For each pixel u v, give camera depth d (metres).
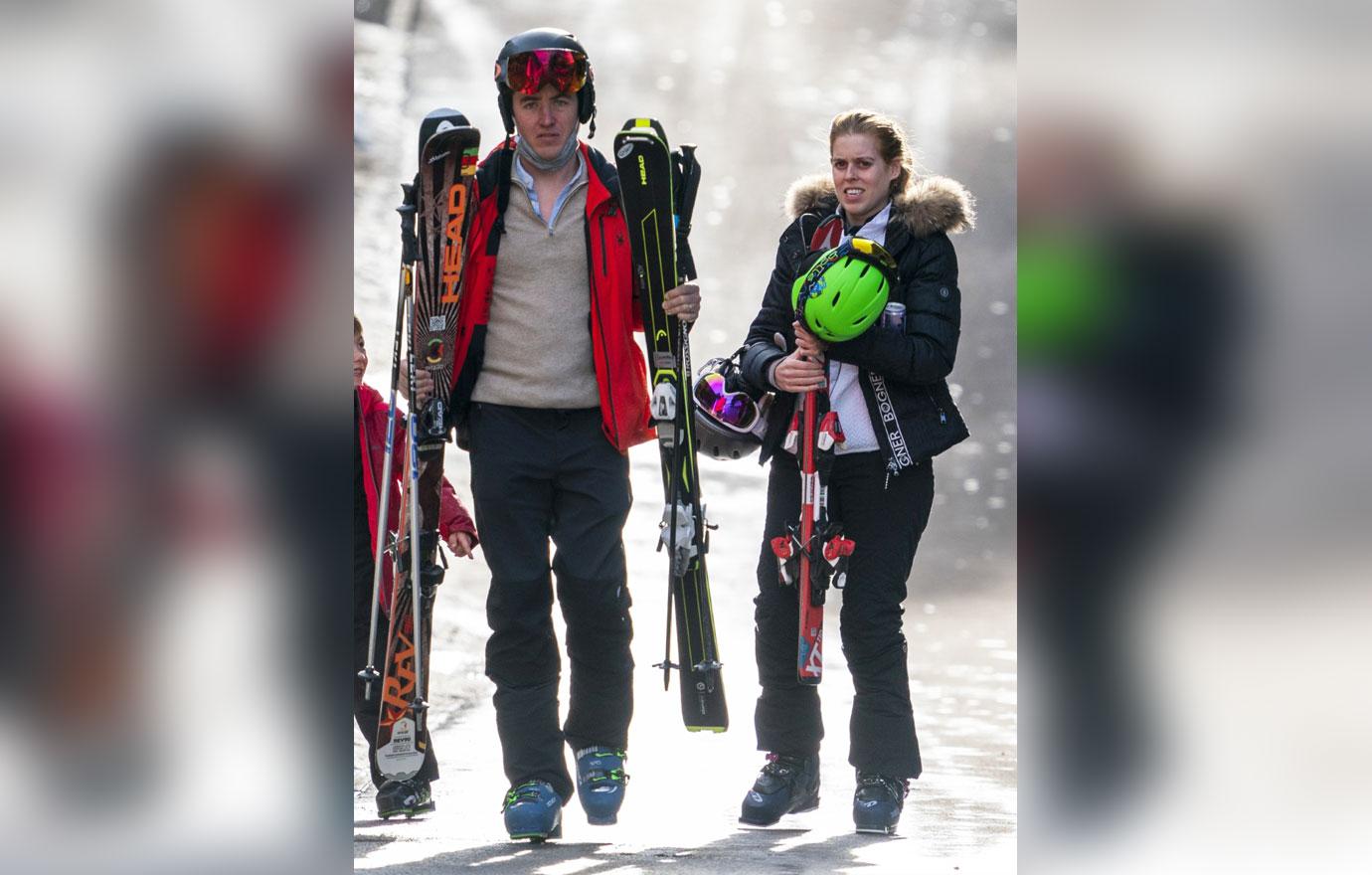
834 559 16.50
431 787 19.42
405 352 17.59
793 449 16.98
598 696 16.91
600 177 16.77
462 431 17.08
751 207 84.44
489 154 17.06
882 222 17.09
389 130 73.81
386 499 16.67
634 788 19.61
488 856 15.29
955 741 24.12
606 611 16.72
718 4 113.12
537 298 16.53
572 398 16.55
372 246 58.62
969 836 16.64
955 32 112.31
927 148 91.88
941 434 16.88
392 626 16.64
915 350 16.47
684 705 16.89
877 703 16.89
